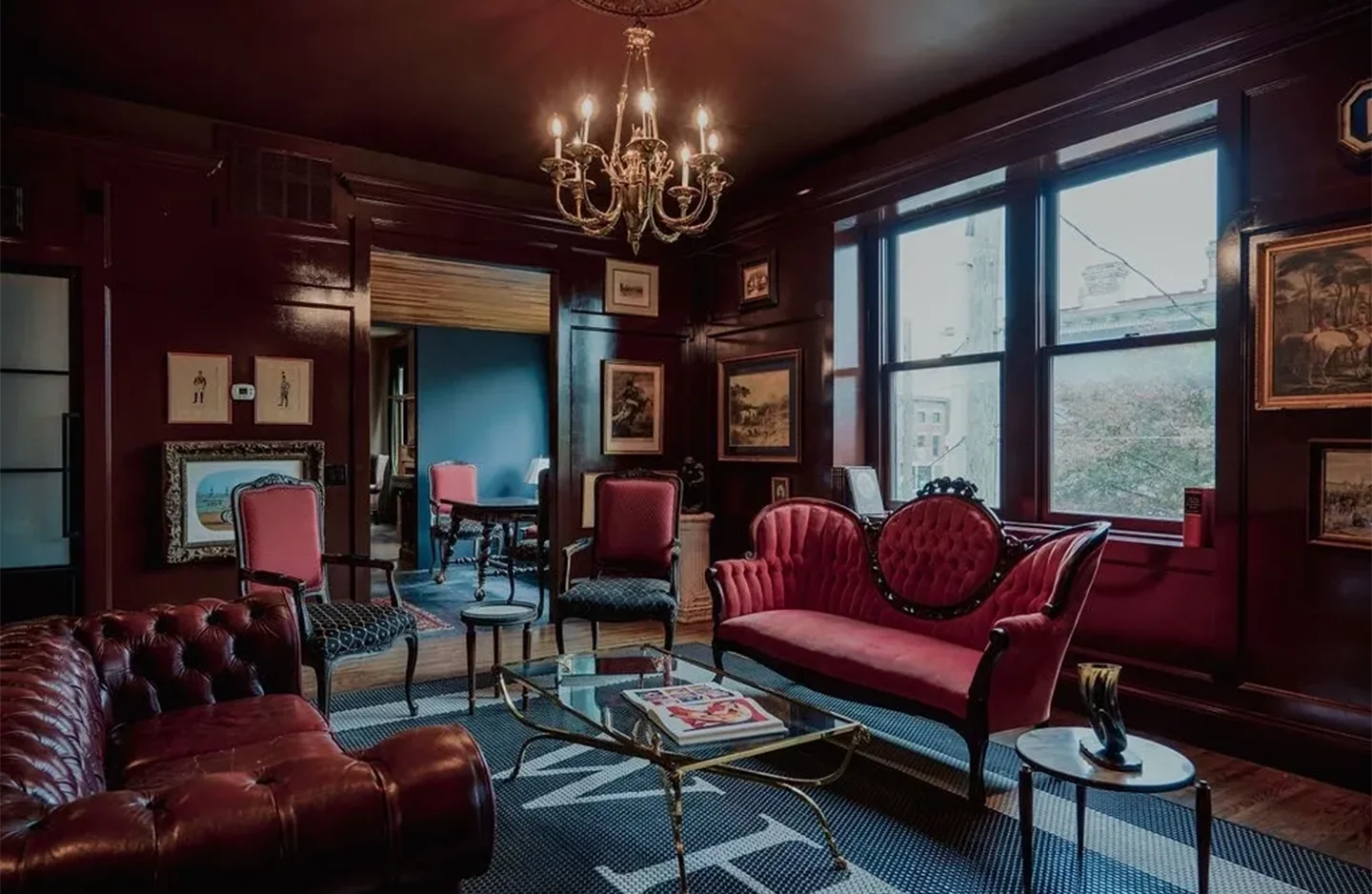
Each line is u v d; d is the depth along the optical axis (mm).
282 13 3283
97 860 1030
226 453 4430
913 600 3645
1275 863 2342
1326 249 2926
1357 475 2852
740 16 3299
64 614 4039
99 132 4082
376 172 4902
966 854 2391
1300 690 2986
